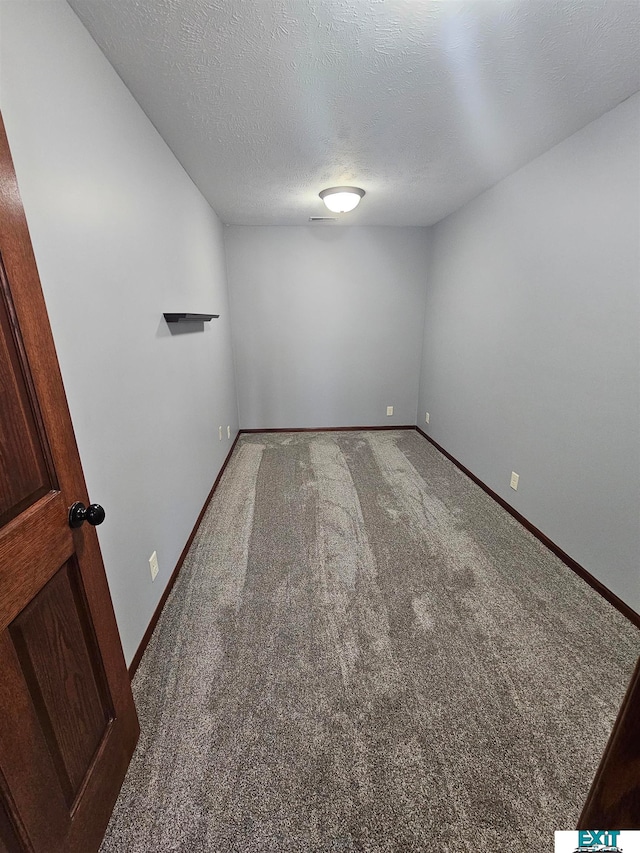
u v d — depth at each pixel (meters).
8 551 0.66
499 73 1.41
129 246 1.48
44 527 0.76
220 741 1.19
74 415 1.08
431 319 3.97
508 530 2.40
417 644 1.55
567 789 1.07
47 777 0.75
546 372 2.18
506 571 2.01
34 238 0.91
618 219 1.67
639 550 1.63
